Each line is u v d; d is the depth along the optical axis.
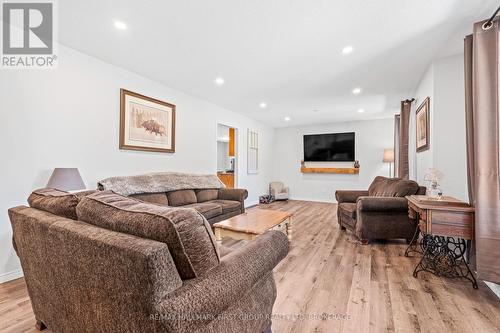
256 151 6.46
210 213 3.13
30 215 1.20
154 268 0.70
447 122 2.66
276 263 1.24
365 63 2.83
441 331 1.44
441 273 2.18
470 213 1.90
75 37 2.27
